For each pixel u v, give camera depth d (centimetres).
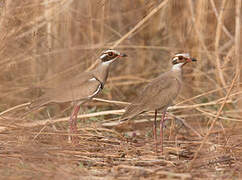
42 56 1413
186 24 1683
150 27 1794
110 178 882
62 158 952
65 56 1426
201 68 1653
